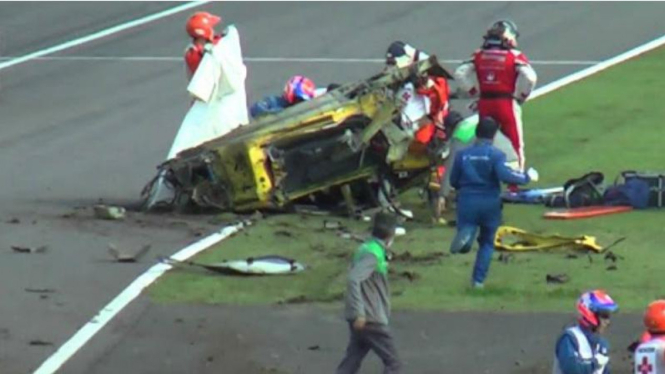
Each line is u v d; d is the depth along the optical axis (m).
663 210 85.81
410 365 62.50
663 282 72.25
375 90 83.06
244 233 80.94
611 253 76.75
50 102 116.50
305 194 84.25
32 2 152.50
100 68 127.44
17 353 63.75
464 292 70.75
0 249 77.44
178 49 133.50
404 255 76.31
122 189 91.25
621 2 146.75
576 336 51.50
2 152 101.25
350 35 135.38
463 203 70.06
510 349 64.12
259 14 144.62
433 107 83.62
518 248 77.62
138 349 64.50
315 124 83.25
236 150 83.38
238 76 86.75
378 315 57.19
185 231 81.25
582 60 127.38
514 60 85.19
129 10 148.38
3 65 128.50
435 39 132.75
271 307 69.31
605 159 98.31
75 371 62.12
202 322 67.44
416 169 84.00
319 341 65.44
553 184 92.25
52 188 91.50
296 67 125.06
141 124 109.31
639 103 114.12
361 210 84.50
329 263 75.81
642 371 50.25
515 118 85.69
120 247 77.88
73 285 71.94
